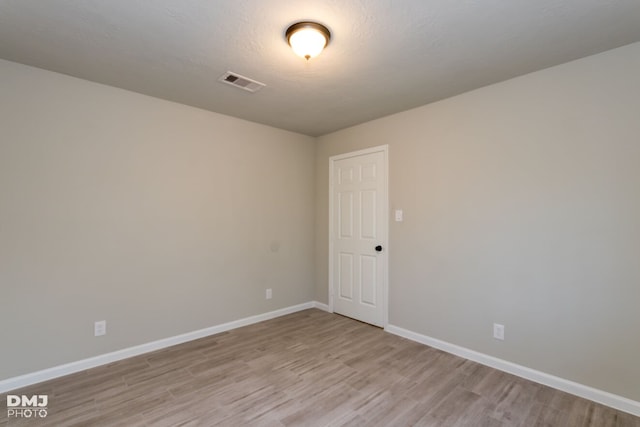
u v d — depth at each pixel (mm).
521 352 2424
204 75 2455
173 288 2990
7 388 2188
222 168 3346
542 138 2338
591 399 2100
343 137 3896
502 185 2537
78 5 1646
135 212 2773
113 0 1608
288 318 3791
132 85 2639
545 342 2312
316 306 4258
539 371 2334
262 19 1767
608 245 2062
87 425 1818
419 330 3080
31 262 2299
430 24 1802
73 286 2467
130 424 1834
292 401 2074
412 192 3156
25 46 2049
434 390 2215
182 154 3061
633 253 1979
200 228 3178
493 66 2295
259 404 2041
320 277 4219
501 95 2547
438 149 2951
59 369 2391
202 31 1883
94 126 2576
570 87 2221
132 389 2211
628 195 1998
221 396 2127
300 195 4113
